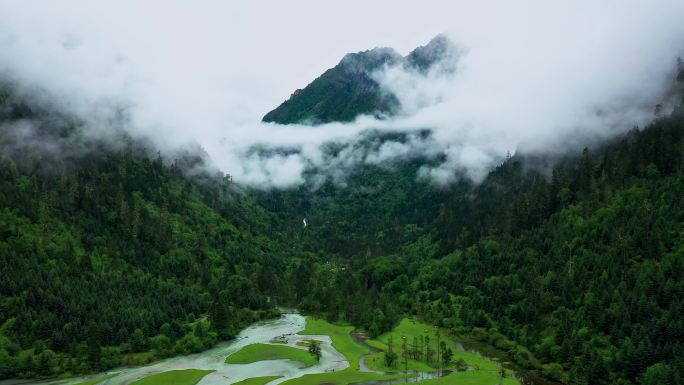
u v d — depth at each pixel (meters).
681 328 146.25
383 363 177.12
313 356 188.75
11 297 181.12
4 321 174.38
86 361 169.75
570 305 186.50
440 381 156.75
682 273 165.88
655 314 158.00
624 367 145.75
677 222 190.38
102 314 192.25
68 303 188.50
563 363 163.50
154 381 160.25
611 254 193.25
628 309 162.62
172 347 193.12
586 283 189.62
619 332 158.00
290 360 184.50
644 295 161.62
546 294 197.62
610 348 155.50
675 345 141.88
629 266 183.62
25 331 172.25
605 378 147.12
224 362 182.88
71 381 159.50
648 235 187.12
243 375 168.25
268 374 169.25
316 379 161.88
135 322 195.12
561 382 157.50
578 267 198.12
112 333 184.62
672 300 159.25
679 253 175.00
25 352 164.50
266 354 191.75
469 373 164.38
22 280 187.75
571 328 173.62
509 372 167.38
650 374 136.12
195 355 193.25
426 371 170.25
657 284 166.25
